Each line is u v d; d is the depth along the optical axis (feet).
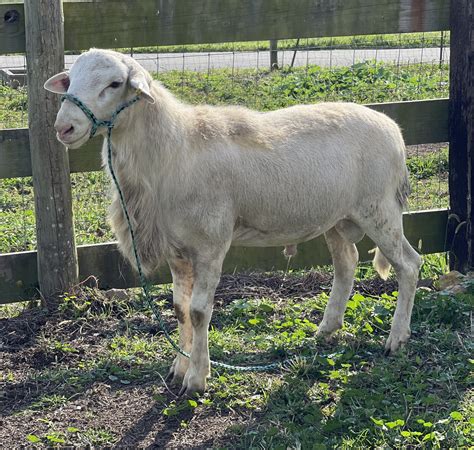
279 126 12.87
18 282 14.65
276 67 28.35
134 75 11.94
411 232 15.60
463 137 15.29
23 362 13.44
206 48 32.76
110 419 12.37
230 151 12.47
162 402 12.62
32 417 12.42
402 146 13.47
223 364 13.00
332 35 15.16
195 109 12.68
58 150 14.21
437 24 15.30
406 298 13.52
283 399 12.60
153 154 12.20
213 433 12.10
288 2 14.92
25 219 17.02
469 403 12.34
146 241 12.44
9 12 14.19
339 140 12.96
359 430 11.96
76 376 13.10
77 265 14.69
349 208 13.16
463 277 15.12
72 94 11.75
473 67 15.05
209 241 12.41
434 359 13.20
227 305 14.71
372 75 24.99
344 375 12.88
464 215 15.48
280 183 12.66
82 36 14.46
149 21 14.62
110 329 14.12
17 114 22.08
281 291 15.15
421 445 11.66
